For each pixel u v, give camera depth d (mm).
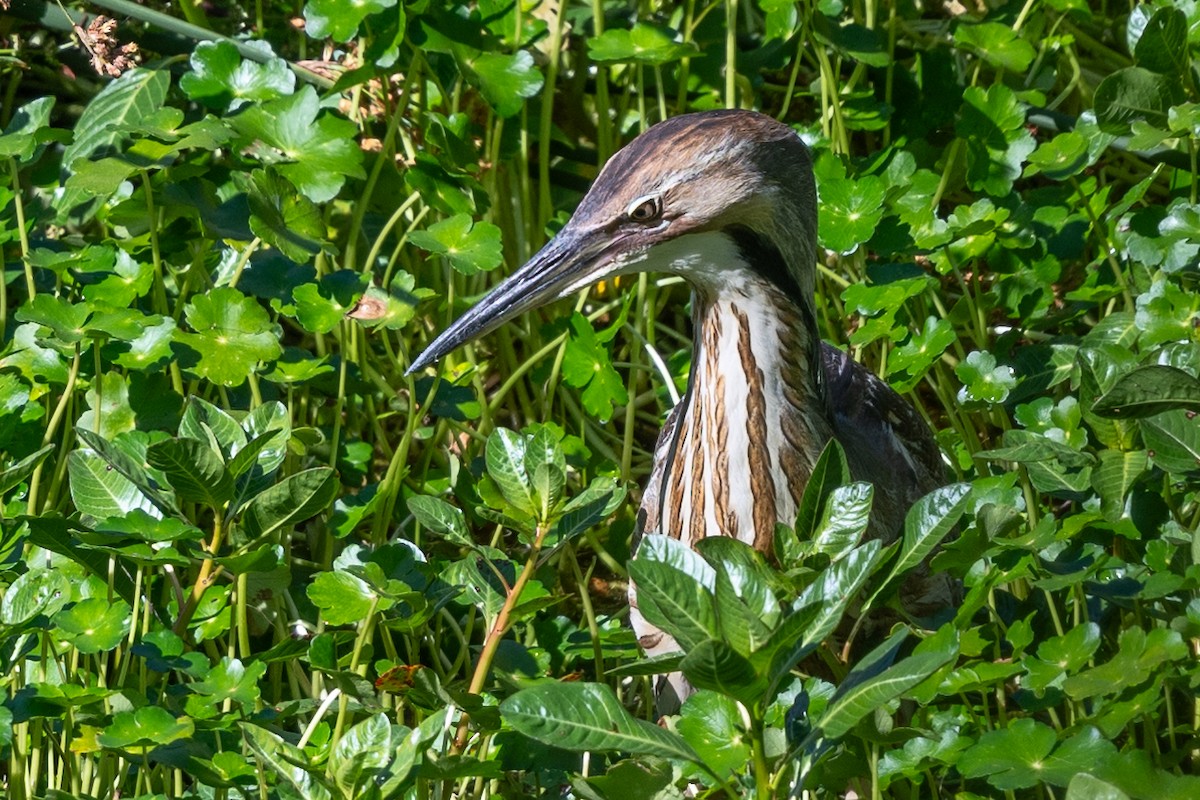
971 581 8312
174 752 7348
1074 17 12547
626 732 6270
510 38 11266
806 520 7465
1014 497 9055
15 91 11922
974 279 11266
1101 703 7859
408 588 7539
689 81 12195
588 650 9141
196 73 10641
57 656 8188
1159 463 8414
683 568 7039
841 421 9648
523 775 8891
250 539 7547
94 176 9766
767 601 6539
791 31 11805
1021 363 10781
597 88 11969
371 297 9812
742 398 8844
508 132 11461
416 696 7520
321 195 10117
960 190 12586
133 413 9430
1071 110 13508
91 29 10695
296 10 12195
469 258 9859
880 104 12078
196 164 10352
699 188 8516
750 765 7480
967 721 7922
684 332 12359
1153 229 10922
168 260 10828
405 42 10797
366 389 10211
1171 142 11797
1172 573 8180
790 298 8773
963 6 13328
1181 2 11305
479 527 10805
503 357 11555
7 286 10648
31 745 8141
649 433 11953
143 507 7988
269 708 7938
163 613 8766
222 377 9219
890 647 6574
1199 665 7926
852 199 10602
